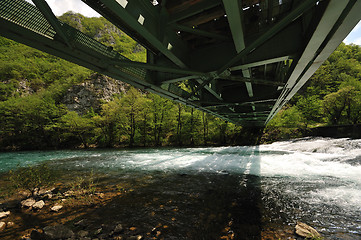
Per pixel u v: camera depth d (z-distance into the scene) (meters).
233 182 8.27
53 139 46.53
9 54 89.44
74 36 4.21
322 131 26.22
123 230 4.03
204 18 5.26
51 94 60.19
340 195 5.99
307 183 7.58
